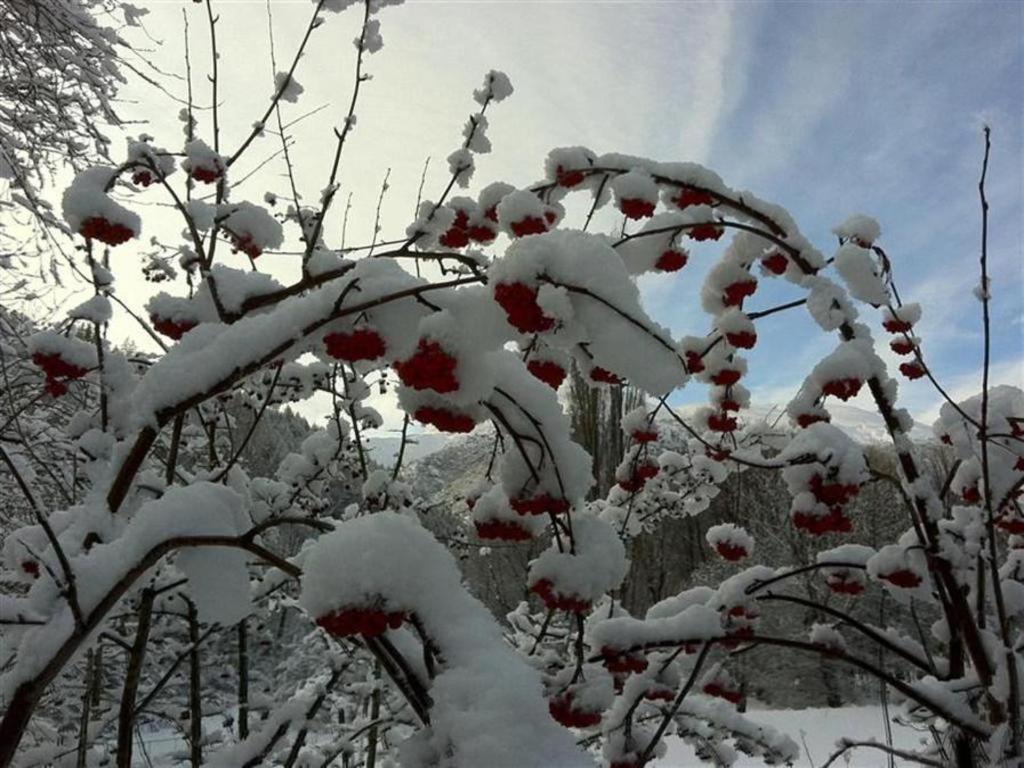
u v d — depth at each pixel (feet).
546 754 3.52
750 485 35.60
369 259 5.71
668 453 15.25
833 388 8.71
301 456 13.03
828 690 28.50
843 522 8.79
